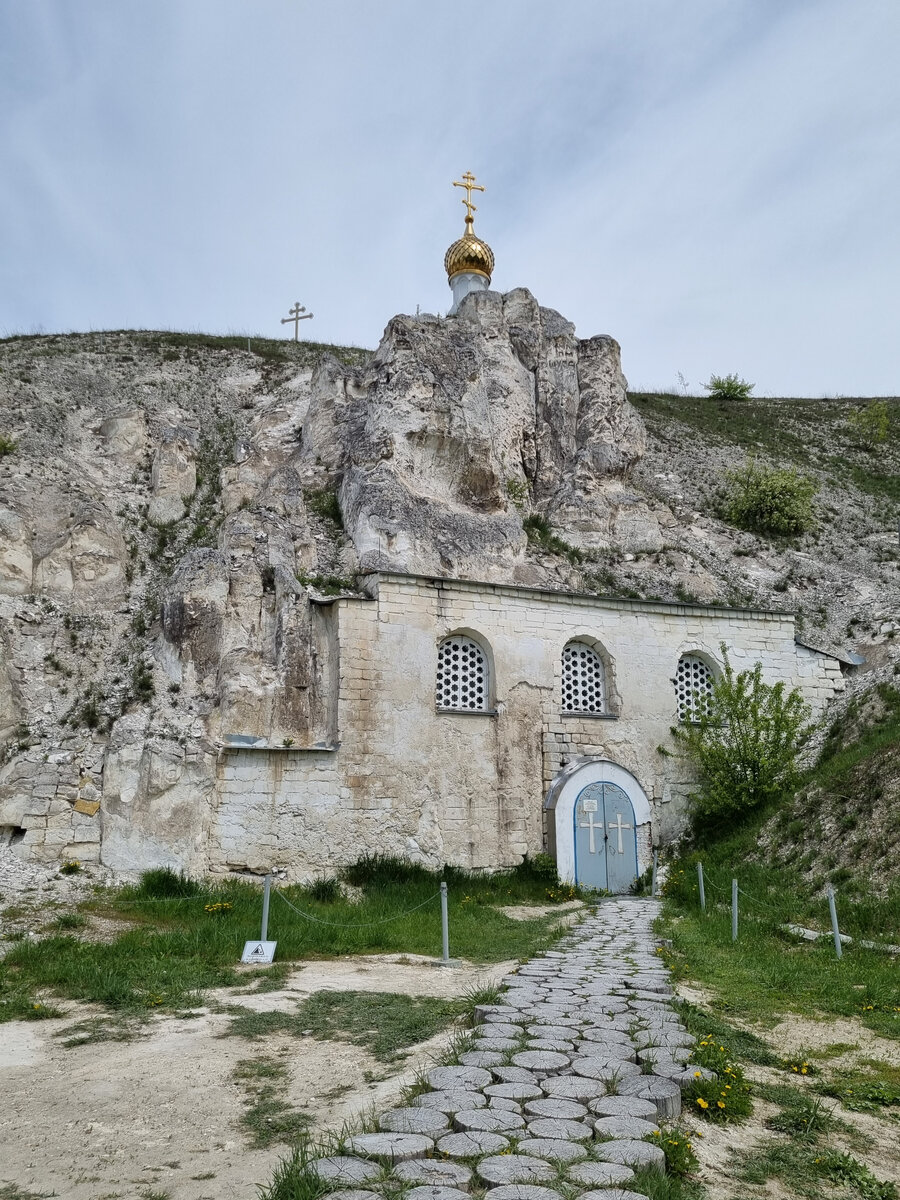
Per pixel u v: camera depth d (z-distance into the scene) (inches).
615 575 1035.3
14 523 775.7
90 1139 237.0
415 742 769.6
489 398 1120.8
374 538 858.1
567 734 847.7
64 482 882.8
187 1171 216.7
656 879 812.0
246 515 837.8
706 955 484.7
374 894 675.4
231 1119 249.8
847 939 502.3
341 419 1031.0
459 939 550.3
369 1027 342.0
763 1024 359.6
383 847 735.7
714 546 1178.0
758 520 1258.6
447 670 822.5
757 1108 267.3
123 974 416.5
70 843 631.2
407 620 790.5
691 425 1635.1
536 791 821.9
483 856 781.3
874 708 808.3
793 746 863.1
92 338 1387.8
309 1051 313.0
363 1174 199.9
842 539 1285.7
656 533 1114.1
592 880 806.5
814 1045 333.7
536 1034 311.1
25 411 1010.1
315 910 605.9
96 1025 346.0
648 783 870.4
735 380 1925.4
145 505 940.0
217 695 713.0
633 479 1258.0
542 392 1185.4
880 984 408.8
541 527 1079.0
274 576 782.5
